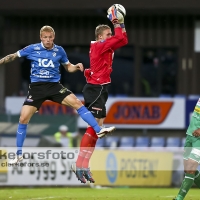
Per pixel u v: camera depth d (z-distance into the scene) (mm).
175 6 63156
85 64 71500
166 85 71125
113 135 69438
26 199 36875
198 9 63812
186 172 33156
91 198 37219
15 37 71312
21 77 72375
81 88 72500
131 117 69188
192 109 68625
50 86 32906
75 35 71062
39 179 50531
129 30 70750
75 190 46812
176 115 68750
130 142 64375
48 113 68750
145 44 70688
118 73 71750
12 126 58469
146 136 69125
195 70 70375
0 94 72375
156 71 71062
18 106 69312
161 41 70500
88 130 33781
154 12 66188
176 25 70250
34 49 32656
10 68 72188
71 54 71625
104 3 63656
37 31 71125
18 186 50438
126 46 71375
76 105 32812
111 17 33156
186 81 70625
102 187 51781
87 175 33625
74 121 60625
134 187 52562
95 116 33531
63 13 67438
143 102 69062
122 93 71750
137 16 70000
